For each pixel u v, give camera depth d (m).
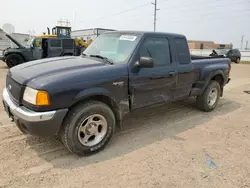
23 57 13.67
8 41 26.00
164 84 4.00
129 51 3.54
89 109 3.01
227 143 3.68
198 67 4.75
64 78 2.80
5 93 3.33
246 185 2.62
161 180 2.65
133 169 2.85
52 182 2.55
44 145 3.38
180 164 3.00
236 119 4.88
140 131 4.04
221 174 2.81
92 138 3.22
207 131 4.16
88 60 3.58
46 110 2.68
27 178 2.59
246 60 29.06
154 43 3.85
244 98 6.95
